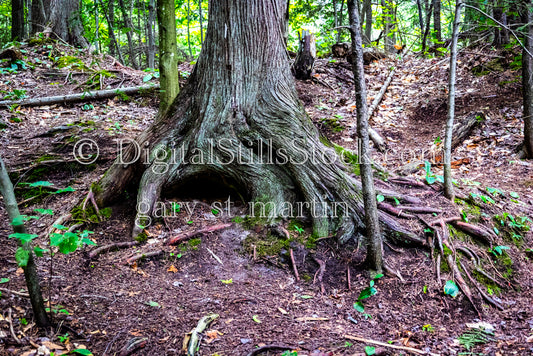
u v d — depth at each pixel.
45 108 7.38
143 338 2.61
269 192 4.23
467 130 6.80
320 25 15.90
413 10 16.00
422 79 9.21
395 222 3.97
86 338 2.57
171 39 4.82
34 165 5.11
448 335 3.00
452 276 3.58
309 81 9.42
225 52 4.32
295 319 3.04
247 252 3.89
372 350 2.62
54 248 3.62
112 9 13.32
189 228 4.12
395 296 3.42
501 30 8.27
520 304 3.48
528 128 5.90
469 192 4.71
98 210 4.27
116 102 8.00
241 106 4.37
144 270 3.58
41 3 11.71
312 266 3.75
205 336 2.69
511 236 4.23
